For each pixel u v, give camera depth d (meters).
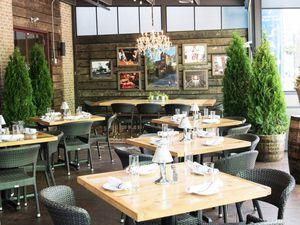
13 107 7.61
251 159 3.92
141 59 10.66
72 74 10.91
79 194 5.35
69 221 2.59
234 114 7.35
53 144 5.19
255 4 7.13
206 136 4.82
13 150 4.23
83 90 11.02
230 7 10.31
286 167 6.38
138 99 10.45
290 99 7.98
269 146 6.66
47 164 5.12
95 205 4.93
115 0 10.60
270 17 9.16
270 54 6.70
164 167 3.04
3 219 4.55
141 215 2.39
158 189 2.84
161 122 6.05
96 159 7.48
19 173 4.63
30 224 4.39
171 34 10.52
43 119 6.73
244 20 10.26
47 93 8.57
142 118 9.74
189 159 3.58
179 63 10.53
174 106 8.48
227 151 4.79
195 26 10.45
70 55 10.77
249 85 6.82
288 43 9.15
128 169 3.29
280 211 2.88
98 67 10.87
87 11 10.83
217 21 10.37
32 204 5.00
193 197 2.66
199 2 10.16
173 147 4.24
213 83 10.42
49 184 5.20
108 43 10.80
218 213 4.50
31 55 8.58
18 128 5.39
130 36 10.69
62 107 7.26
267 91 6.65
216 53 10.38
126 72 10.74
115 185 2.88
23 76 7.68
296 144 5.35
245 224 2.86
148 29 10.60
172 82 10.55
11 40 8.13
